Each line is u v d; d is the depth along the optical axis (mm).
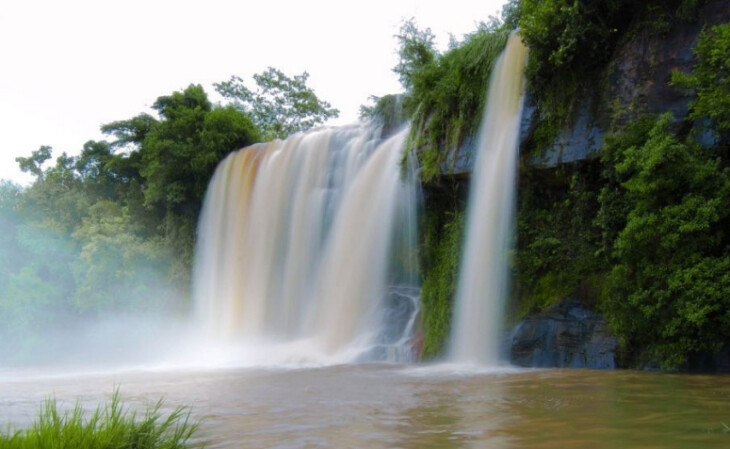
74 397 11125
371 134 22984
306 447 6176
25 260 37125
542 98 15914
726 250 12289
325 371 15180
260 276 25594
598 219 14383
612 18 15094
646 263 12898
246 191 27750
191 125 31531
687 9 13812
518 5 18297
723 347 12195
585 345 14133
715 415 7383
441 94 18453
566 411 7910
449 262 17875
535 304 15328
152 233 33625
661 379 11078
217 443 6465
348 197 22641
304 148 25422
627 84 14555
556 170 15648
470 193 17500
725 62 12180
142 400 10281
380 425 7297
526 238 16078
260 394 10711
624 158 13922
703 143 13109
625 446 5832
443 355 17141
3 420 8500
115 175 39469
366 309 20500
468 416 7754
